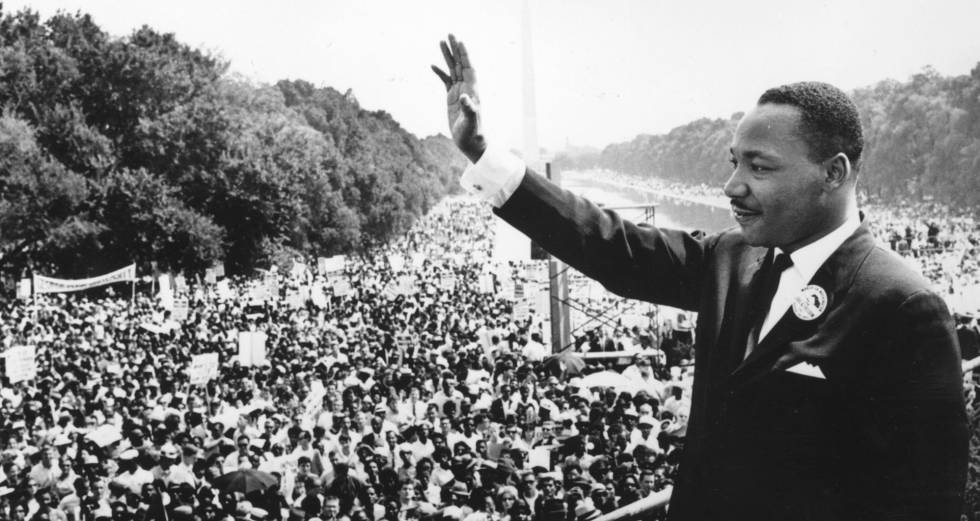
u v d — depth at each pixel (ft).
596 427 45.80
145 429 52.95
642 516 9.30
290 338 94.32
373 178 274.98
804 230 5.61
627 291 6.66
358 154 291.17
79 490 46.55
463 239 315.17
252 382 72.33
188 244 152.56
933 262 111.34
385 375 67.05
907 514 5.02
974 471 13.61
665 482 38.73
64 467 48.47
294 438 50.62
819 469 5.35
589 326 97.04
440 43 6.64
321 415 56.65
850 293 5.39
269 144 189.37
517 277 133.28
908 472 5.07
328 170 228.43
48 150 146.00
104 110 163.02
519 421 50.21
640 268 6.51
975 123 249.75
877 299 5.26
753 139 5.56
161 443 48.21
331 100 327.67
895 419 5.13
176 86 168.86
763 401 5.56
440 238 325.42
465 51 6.63
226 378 73.15
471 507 40.73
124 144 161.99
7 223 134.21
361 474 43.06
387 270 187.01
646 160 562.25
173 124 159.84
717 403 5.87
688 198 424.05
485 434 50.11
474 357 72.74
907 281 5.29
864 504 5.23
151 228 148.66
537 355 77.56
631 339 84.07
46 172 136.56
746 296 6.01
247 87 224.53
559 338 78.02
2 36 156.46
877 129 274.16
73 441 54.13
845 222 5.65
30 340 99.55
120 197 147.74
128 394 66.44
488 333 85.81
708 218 342.03
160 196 149.48
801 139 5.41
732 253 6.40
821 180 5.44
